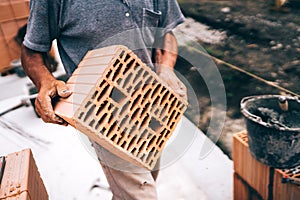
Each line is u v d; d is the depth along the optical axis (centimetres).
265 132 160
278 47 375
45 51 136
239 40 402
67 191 227
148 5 133
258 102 186
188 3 521
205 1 516
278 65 348
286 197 165
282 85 319
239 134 199
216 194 215
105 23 126
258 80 334
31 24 131
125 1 126
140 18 130
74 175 241
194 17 475
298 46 369
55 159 262
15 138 297
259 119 165
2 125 319
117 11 126
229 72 353
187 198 213
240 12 458
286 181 160
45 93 113
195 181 227
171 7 142
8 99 375
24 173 156
